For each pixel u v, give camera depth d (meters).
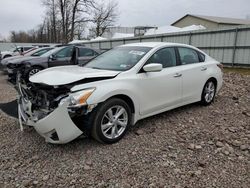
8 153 3.45
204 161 3.25
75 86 3.39
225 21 35.34
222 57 15.55
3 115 5.03
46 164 3.18
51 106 3.38
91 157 3.34
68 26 42.59
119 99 3.74
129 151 3.50
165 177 2.91
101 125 3.55
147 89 4.15
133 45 4.91
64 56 9.92
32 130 4.22
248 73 12.05
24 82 4.13
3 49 39.34
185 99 5.04
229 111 5.38
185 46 5.25
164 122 4.64
